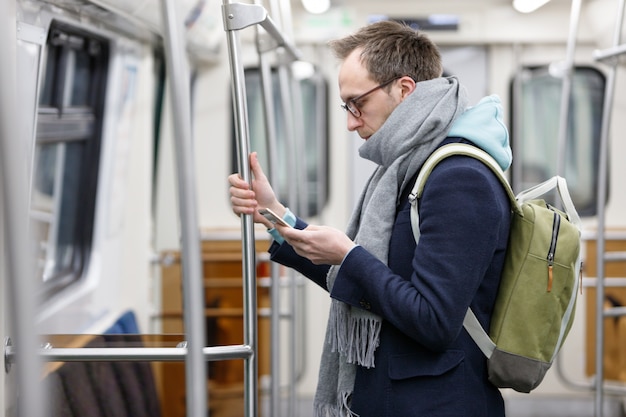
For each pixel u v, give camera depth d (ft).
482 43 16.96
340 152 17.37
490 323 6.16
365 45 6.23
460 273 5.65
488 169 5.95
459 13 16.74
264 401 16.96
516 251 6.12
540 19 16.79
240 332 16.62
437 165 5.94
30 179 8.82
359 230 6.34
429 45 6.30
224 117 17.25
